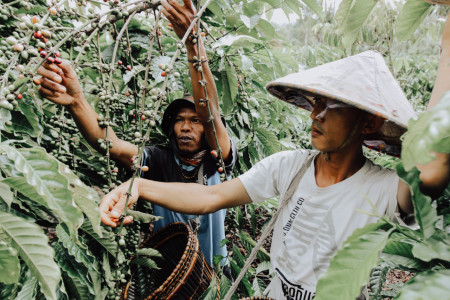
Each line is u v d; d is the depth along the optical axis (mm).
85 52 1580
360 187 1062
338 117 1020
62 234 1033
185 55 1806
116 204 1154
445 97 386
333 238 1066
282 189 1269
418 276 514
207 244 1765
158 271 1535
